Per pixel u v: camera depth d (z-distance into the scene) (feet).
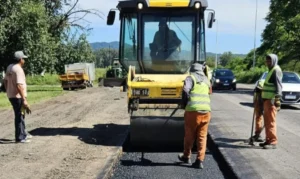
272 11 140.97
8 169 26.23
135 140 33.22
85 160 28.94
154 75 35.27
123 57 36.81
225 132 39.55
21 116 34.60
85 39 153.69
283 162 28.27
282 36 136.05
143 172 27.73
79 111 60.64
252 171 25.93
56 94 102.06
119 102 76.48
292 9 134.82
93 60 187.62
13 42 111.45
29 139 36.45
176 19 36.06
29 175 24.95
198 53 36.14
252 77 203.21
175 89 32.81
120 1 36.01
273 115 32.53
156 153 33.50
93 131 41.75
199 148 28.76
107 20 36.58
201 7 35.60
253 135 37.24
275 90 32.17
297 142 35.24
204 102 28.25
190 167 29.07
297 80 70.18
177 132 32.89
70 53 155.33
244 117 51.49
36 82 210.38
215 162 30.73
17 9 107.04
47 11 129.59
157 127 32.89
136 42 36.35
